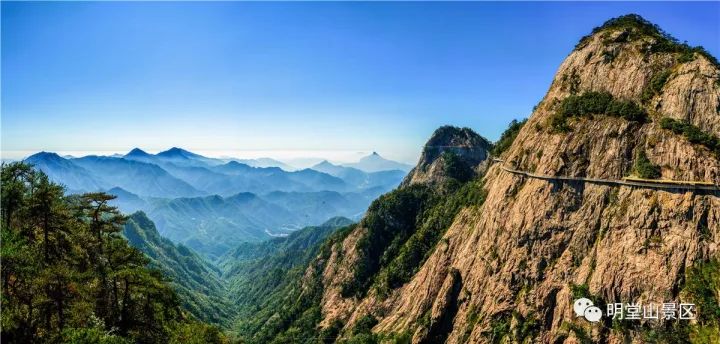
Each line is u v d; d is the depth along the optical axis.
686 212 78.38
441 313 102.94
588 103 97.12
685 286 75.00
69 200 88.88
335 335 160.00
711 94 85.25
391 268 160.25
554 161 94.81
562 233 89.75
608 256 82.50
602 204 87.44
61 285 61.72
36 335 58.34
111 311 76.94
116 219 90.19
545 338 83.88
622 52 101.75
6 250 61.88
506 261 94.88
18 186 78.50
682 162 81.50
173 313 111.31
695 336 71.62
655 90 91.69
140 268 84.44
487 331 90.50
